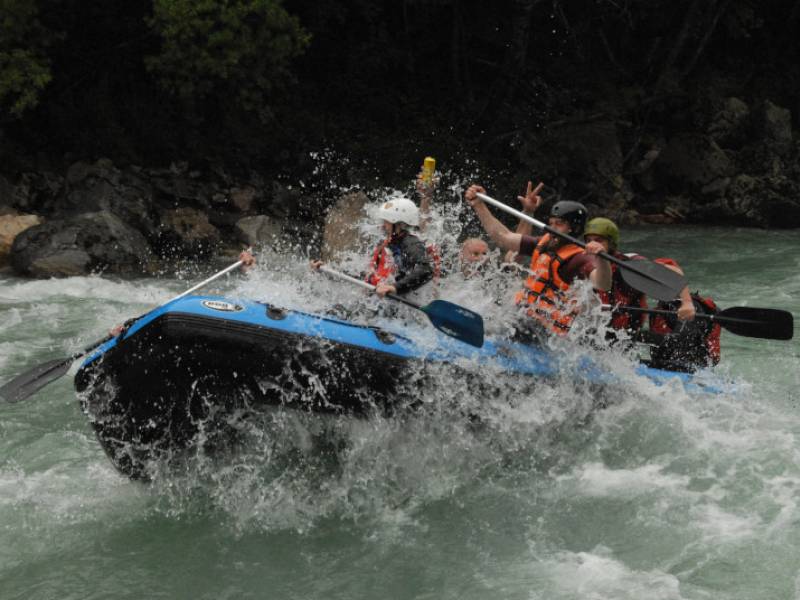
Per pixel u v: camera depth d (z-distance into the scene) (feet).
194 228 49.98
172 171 54.19
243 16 53.01
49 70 49.88
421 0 67.87
